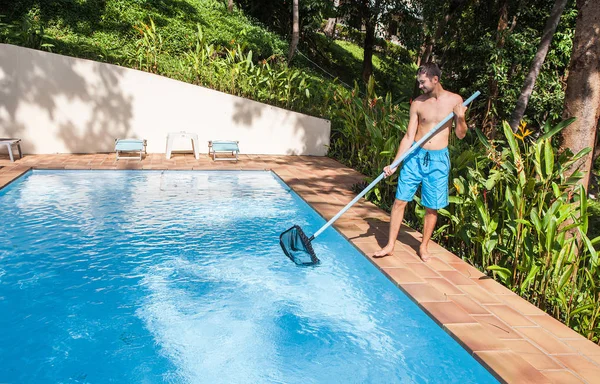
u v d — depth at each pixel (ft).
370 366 9.80
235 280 13.70
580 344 10.16
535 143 14.05
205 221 18.98
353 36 75.97
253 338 10.71
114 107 31.04
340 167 30.81
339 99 36.35
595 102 15.38
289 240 14.74
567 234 14.39
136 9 46.01
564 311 12.25
